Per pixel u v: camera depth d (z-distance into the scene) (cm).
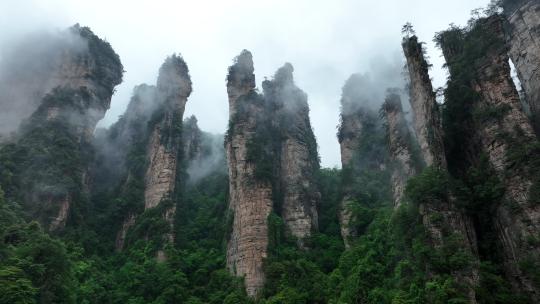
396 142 6506
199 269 6575
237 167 7238
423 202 4972
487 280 4556
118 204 7938
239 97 8025
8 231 5284
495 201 5091
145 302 5959
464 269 4434
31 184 7194
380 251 5516
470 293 4297
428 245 4691
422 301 4303
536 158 5016
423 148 5525
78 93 9031
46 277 4769
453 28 6481
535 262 4556
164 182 7950
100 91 9488
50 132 8112
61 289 4831
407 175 6106
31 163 7462
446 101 6050
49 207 7062
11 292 4194
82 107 8938
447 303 4166
